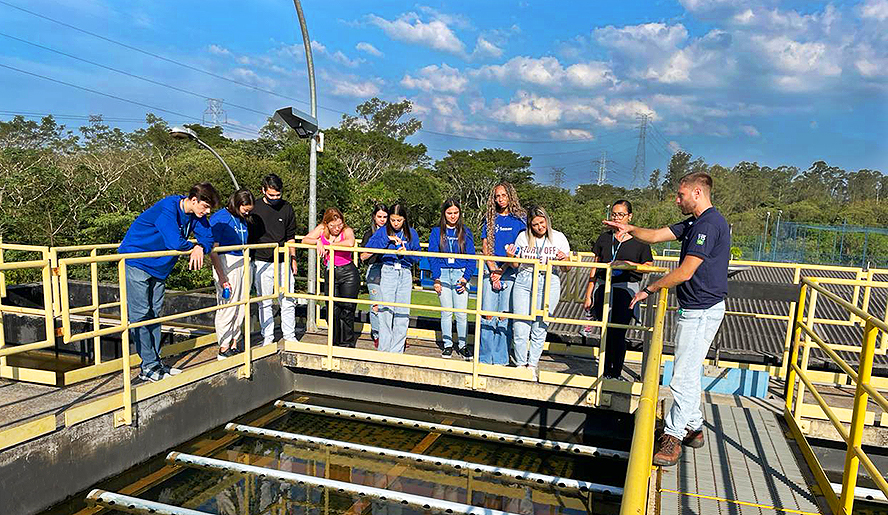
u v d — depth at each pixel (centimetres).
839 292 1021
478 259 514
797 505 318
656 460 355
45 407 393
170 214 448
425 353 614
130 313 450
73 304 768
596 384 506
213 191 454
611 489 434
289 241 602
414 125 7069
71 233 2033
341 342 625
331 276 580
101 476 401
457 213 565
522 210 544
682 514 305
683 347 347
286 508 403
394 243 569
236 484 430
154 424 446
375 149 5472
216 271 514
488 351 567
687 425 371
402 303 555
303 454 487
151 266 446
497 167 5909
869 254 3650
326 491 427
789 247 3944
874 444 433
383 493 419
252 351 562
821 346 382
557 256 514
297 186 2812
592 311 579
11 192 1992
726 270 337
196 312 474
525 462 486
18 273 1695
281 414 573
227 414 526
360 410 585
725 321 814
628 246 500
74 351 638
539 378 523
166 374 471
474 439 529
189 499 408
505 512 401
